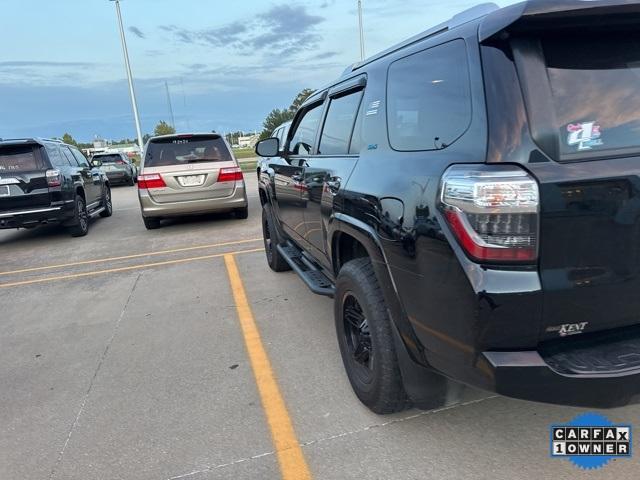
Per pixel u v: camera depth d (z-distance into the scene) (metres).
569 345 1.98
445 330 2.06
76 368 3.76
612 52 1.97
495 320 1.87
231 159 9.41
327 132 3.68
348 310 3.05
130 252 7.80
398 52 2.78
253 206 12.19
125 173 22.23
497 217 1.82
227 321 4.54
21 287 6.17
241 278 5.91
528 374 1.88
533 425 2.71
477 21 2.14
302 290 5.30
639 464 2.38
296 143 4.64
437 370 2.23
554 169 1.82
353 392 3.16
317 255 3.95
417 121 2.39
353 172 2.85
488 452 2.51
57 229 10.56
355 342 3.01
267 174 5.48
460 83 2.10
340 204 2.94
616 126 1.92
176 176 9.05
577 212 1.84
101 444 2.79
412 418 2.83
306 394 3.17
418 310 2.20
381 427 2.77
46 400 3.31
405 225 2.19
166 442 2.76
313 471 2.46
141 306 5.13
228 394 3.24
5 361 3.98
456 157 2.01
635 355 1.94
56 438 2.87
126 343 4.18
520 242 1.82
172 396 3.26
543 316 1.88
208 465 2.55
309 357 3.70
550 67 1.90
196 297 5.31
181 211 9.21
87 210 9.94
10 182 8.15
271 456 2.59
